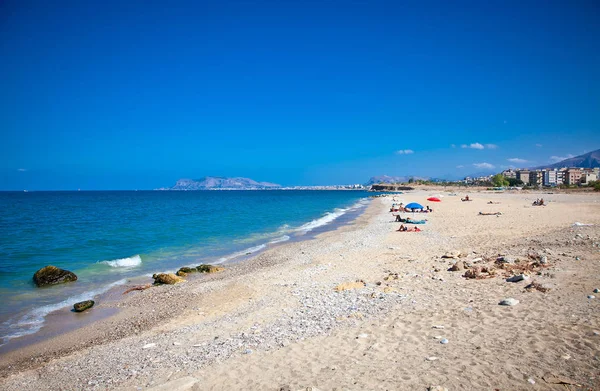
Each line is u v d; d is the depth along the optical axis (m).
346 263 17.41
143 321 11.80
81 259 21.95
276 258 21.03
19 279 17.28
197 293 14.48
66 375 8.09
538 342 6.68
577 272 10.94
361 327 8.61
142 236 31.14
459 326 7.93
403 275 13.41
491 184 181.75
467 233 23.98
